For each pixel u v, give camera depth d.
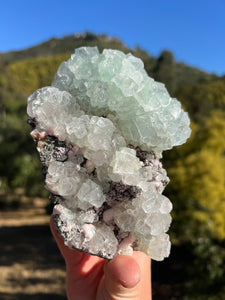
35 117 0.11
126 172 0.10
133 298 0.12
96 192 0.10
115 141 0.11
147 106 0.11
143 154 0.12
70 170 0.11
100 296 0.13
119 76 0.11
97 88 0.11
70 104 0.11
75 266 0.15
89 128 0.10
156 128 0.11
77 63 0.12
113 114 0.12
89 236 0.10
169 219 0.11
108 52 0.12
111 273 0.11
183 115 0.12
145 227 0.11
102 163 0.11
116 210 0.11
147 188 0.11
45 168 0.11
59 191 0.10
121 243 0.11
